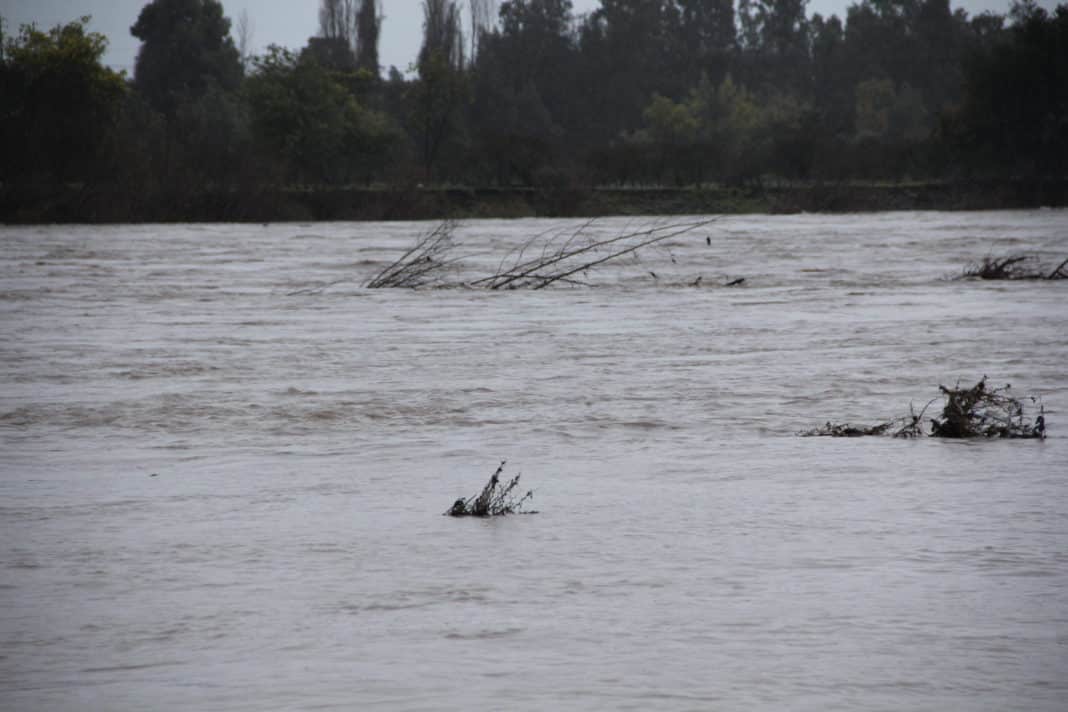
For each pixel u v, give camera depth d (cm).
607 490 4025
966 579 2970
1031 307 10162
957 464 4369
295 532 3500
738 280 12925
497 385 6438
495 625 2656
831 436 5000
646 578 2998
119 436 5200
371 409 5778
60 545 3384
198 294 12262
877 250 18275
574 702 2217
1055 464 4344
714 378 6575
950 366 6875
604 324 9388
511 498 3891
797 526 3500
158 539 3438
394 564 3147
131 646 2555
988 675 2347
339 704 2211
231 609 2794
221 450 4859
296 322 9744
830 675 2345
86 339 8631
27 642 2592
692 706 2195
